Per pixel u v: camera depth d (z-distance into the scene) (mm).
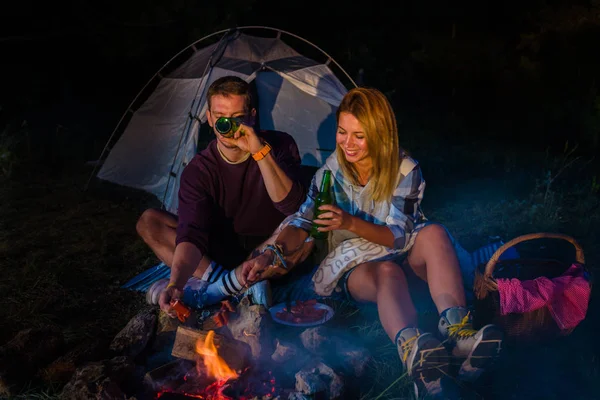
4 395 2551
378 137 2785
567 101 8930
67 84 9016
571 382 2791
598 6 9430
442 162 7137
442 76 10078
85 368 2547
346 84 9656
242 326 2824
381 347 2977
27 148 6902
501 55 10070
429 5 11398
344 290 3066
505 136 8672
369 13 11578
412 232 2893
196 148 4836
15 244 4363
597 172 6602
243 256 3459
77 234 4664
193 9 8555
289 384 2629
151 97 5473
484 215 5211
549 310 2742
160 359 2842
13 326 3230
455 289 2660
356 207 3035
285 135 3479
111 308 3514
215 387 2525
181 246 3006
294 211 3193
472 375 2523
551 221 4887
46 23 9008
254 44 5203
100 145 7441
